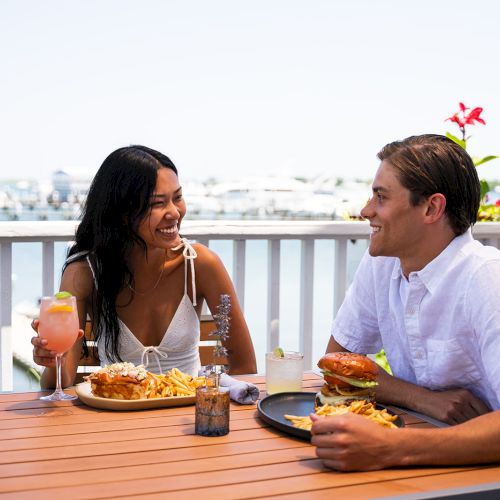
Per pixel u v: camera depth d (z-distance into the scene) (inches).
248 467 54.7
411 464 55.7
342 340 86.8
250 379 81.9
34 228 118.2
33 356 74.5
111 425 63.7
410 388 73.4
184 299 93.4
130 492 49.4
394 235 71.6
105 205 88.3
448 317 72.3
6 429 62.2
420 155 69.9
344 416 55.8
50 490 49.6
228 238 129.8
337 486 51.7
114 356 92.2
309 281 138.8
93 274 90.7
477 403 71.6
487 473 55.2
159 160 88.6
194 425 64.1
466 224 71.8
